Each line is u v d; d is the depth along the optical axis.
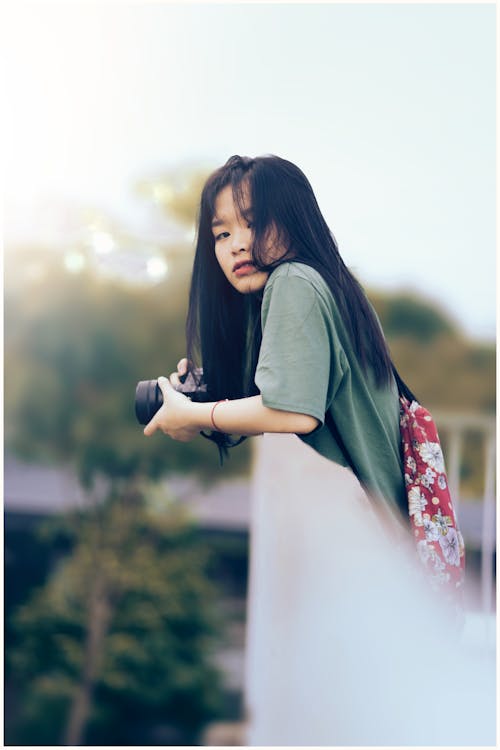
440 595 1.59
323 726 2.54
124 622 7.23
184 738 7.06
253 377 1.71
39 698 7.06
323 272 1.55
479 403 9.42
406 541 1.62
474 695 2.41
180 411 1.58
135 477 7.64
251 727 3.70
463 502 7.08
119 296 7.60
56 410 7.69
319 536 3.16
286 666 3.18
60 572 7.60
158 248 7.09
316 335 1.48
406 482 1.62
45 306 7.52
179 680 7.12
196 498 8.48
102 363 7.67
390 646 1.84
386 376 1.60
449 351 9.52
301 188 1.62
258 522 3.88
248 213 1.59
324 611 2.82
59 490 8.62
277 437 3.65
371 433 1.58
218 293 1.73
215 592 7.61
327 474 3.32
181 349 7.71
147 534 7.61
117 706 7.14
